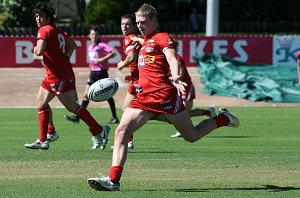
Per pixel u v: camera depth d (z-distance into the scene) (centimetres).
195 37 9244
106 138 3678
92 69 5522
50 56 3634
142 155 3728
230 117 2845
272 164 3416
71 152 3828
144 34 2691
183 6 14950
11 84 8131
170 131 4991
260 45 9256
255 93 7412
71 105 3662
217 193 2666
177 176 3058
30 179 2969
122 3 13825
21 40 9194
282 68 8200
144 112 2645
